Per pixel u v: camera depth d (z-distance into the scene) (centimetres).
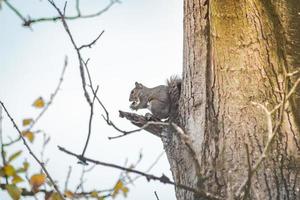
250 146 876
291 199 827
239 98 926
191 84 988
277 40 987
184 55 1038
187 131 948
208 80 963
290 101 923
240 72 948
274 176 846
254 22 988
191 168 909
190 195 888
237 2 1001
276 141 878
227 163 866
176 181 936
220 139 895
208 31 1009
